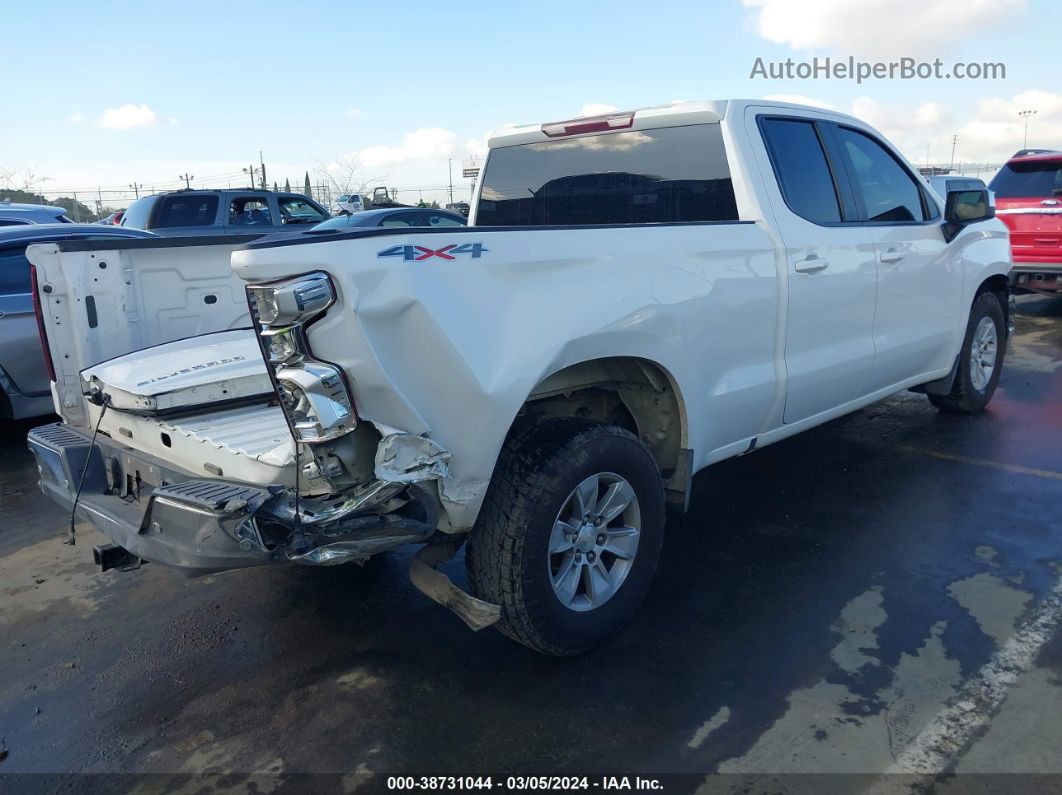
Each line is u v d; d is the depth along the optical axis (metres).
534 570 2.91
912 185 5.03
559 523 3.02
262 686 3.18
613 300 3.06
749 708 2.88
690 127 3.97
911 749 2.63
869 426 6.07
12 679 3.31
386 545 2.56
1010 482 4.86
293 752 2.78
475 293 2.68
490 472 2.77
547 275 2.90
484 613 2.78
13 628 3.72
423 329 2.55
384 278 2.47
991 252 5.72
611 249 3.12
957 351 5.56
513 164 4.75
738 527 4.39
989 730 2.71
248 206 13.02
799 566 3.92
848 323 4.36
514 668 3.20
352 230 2.54
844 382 4.43
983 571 3.79
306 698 3.08
